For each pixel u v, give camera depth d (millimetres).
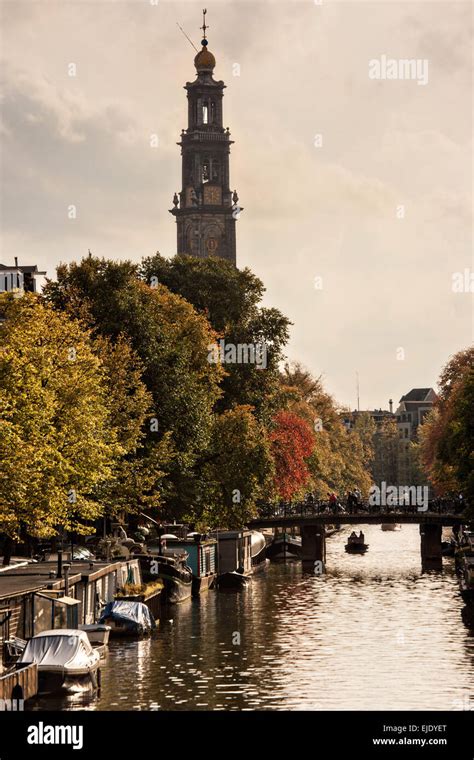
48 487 83938
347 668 82312
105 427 102500
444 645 91500
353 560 174625
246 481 133875
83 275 120250
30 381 85250
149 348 119625
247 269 159750
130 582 104500
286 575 149250
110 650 87750
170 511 124938
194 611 111000
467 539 148125
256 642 92062
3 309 97500
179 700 72500
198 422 122312
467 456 124875
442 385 171250
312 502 187375
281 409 166000
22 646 73312
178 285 157875
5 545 93812
